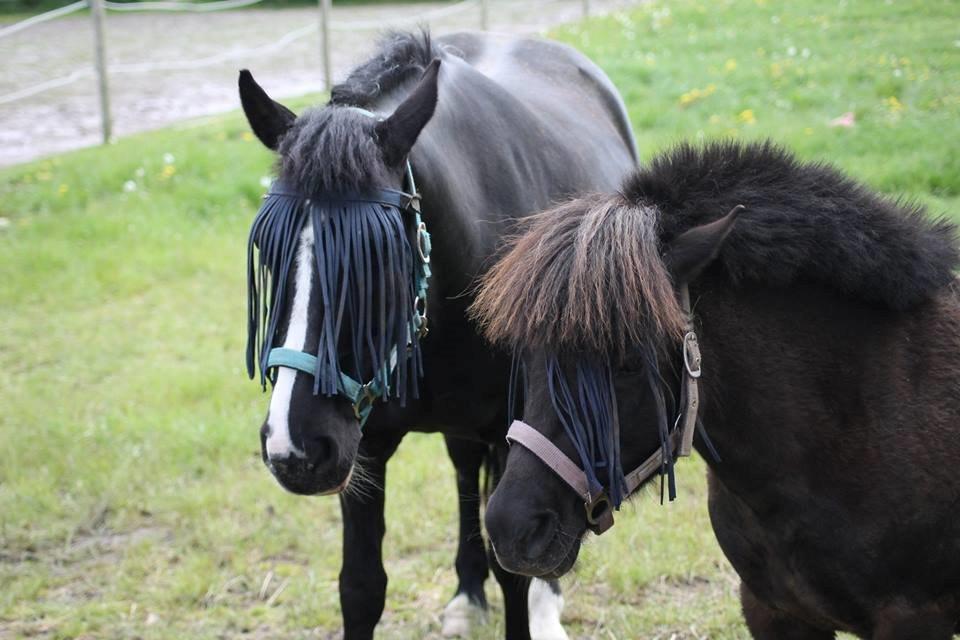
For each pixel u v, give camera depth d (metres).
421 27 3.81
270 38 19.12
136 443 5.64
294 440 2.77
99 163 10.11
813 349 2.74
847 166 8.32
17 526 4.93
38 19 11.61
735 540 2.98
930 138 8.77
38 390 6.25
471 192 3.54
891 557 2.70
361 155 2.88
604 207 2.53
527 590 3.87
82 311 7.45
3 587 4.50
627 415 2.48
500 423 3.70
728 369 2.70
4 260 8.14
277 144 3.10
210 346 6.80
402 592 4.47
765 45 12.55
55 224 8.84
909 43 11.70
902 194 3.38
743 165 2.78
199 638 4.14
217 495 5.08
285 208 2.87
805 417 2.72
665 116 10.10
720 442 2.77
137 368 6.55
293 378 2.80
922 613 2.74
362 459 3.43
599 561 4.51
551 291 2.42
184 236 8.66
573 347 2.42
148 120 12.78
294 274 2.83
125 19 23.12
